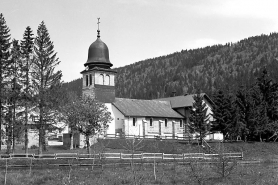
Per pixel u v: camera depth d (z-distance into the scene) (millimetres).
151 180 33938
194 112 68375
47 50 63062
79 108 58625
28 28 65125
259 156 60031
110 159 48438
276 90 74188
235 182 33031
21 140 61906
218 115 69688
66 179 33531
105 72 80375
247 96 71188
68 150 66188
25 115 61562
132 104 83812
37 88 61031
